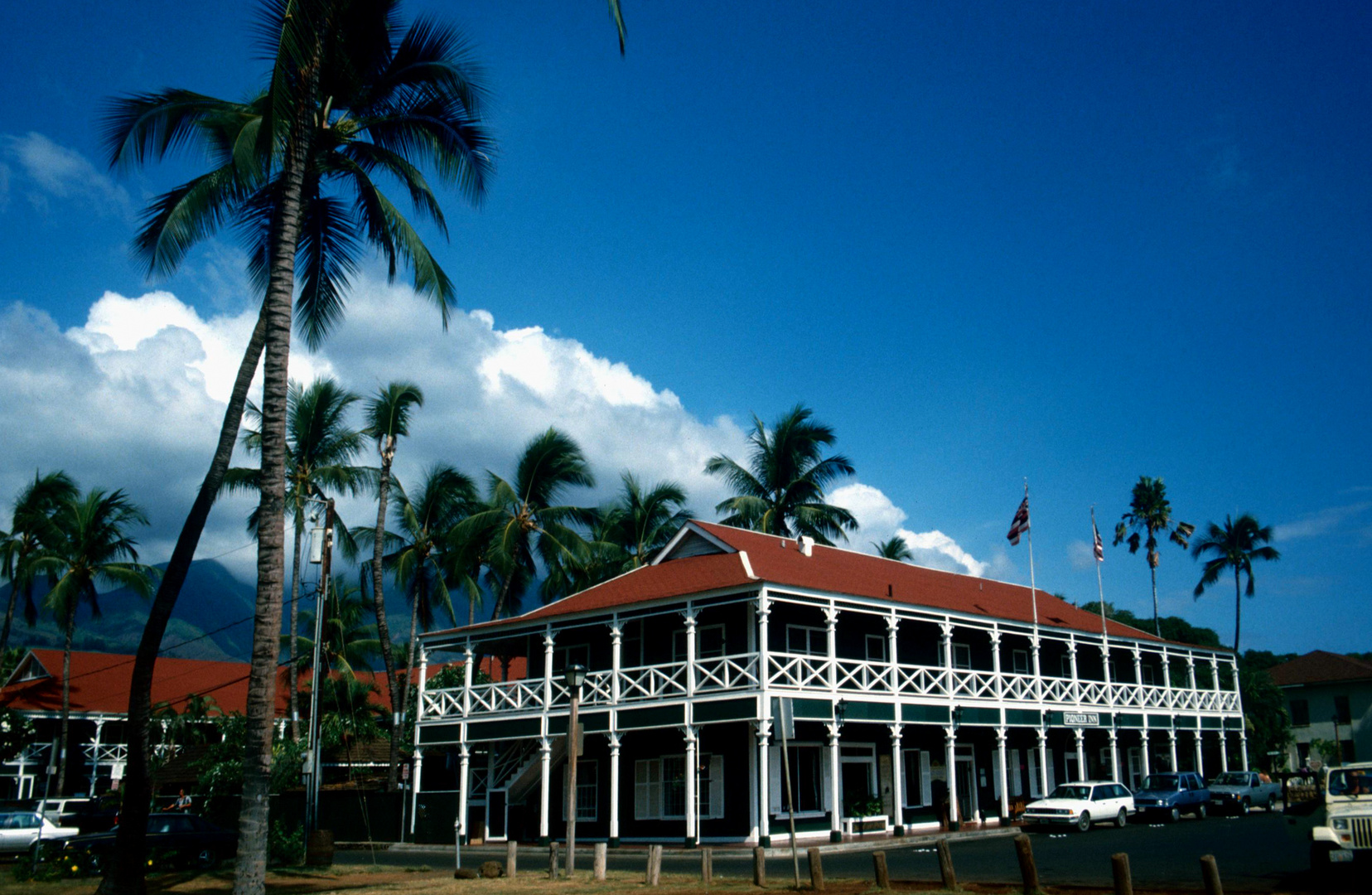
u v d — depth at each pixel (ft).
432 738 111.86
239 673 189.78
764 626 89.66
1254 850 73.67
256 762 50.75
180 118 63.10
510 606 152.56
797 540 120.47
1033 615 121.29
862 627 110.83
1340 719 212.02
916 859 77.56
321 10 51.26
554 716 101.71
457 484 147.84
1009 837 94.89
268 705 51.57
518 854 94.63
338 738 148.66
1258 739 198.70
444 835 107.34
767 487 157.79
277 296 54.39
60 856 78.43
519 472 142.61
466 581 144.66
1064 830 100.32
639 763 104.58
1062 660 135.95
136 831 59.41
